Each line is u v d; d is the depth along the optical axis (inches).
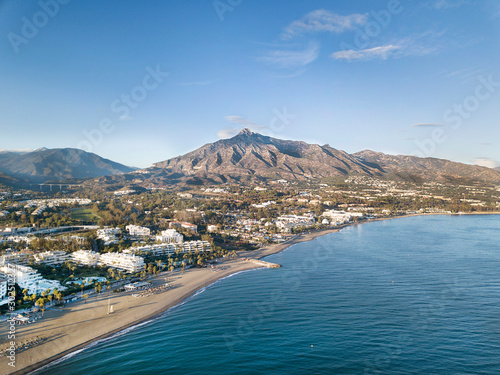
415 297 5718.5
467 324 4694.9
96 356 3946.9
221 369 3676.2
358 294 5900.6
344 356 3912.4
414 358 3868.1
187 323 4845.0
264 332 4532.5
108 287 6353.3
